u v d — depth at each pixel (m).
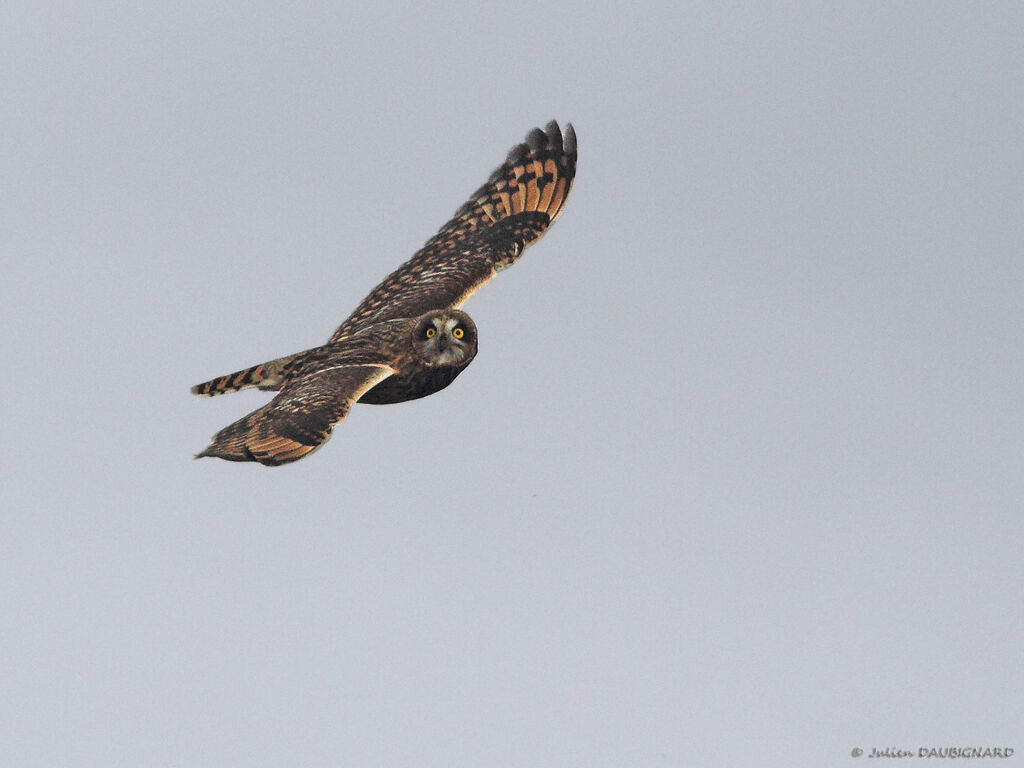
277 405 14.37
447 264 17.47
